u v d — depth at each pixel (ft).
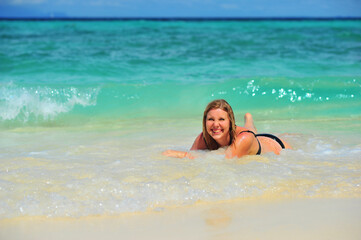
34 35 62.80
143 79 27.78
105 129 18.57
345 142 15.26
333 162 12.30
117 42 51.42
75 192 9.56
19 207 8.84
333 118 20.86
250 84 24.68
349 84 24.59
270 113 22.30
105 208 8.87
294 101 23.34
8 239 7.64
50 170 11.34
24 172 11.09
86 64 33.88
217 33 67.41
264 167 11.48
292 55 40.16
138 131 17.97
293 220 8.33
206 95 24.07
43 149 14.43
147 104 23.02
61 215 8.59
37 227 8.12
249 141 12.68
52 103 21.66
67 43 49.96
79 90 22.86
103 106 22.29
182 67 33.32
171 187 9.86
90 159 12.73
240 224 8.16
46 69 31.71
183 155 12.92
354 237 7.57
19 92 21.77
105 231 7.92
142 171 11.15
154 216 8.57
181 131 17.84
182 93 24.18
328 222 8.23
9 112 20.51
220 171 11.01
